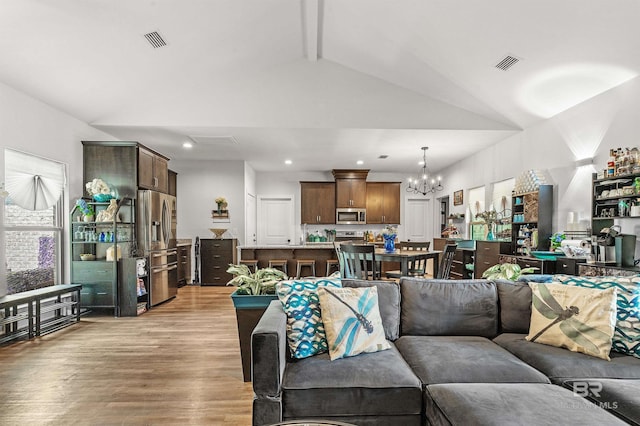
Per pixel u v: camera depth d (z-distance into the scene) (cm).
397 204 879
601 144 375
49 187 426
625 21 275
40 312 376
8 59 325
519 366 183
